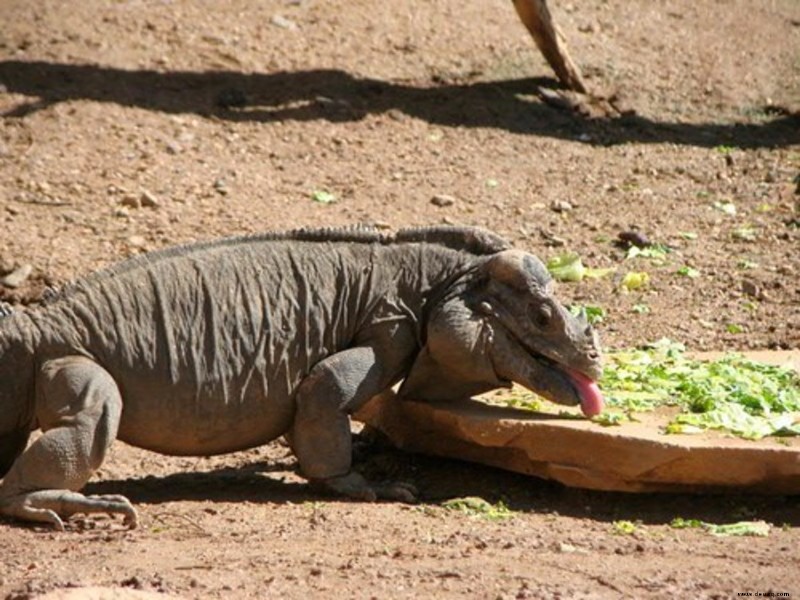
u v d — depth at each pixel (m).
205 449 18.55
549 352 18.34
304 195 30.84
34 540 16.48
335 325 18.64
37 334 17.83
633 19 40.56
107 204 29.50
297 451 18.69
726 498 18.09
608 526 17.50
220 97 34.12
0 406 17.70
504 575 15.20
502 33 38.84
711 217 31.38
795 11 42.09
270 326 18.41
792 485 17.53
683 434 17.83
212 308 18.28
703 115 36.53
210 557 15.72
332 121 33.97
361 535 16.73
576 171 33.22
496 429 18.23
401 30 38.25
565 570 15.45
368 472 19.89
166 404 18.08
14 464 17.41
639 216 31.28
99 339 17.92
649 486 17.73
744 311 27.23
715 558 16.05
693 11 41.38
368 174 32.06
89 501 17.05
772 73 38.84
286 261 18.70
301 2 38.69
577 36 39.16
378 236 19.03
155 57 35.34
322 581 14.90
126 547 16.14
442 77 36.53
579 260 28.70
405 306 18.75
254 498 18.55
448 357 18.55
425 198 31.28
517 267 18.42
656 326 26.50
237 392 18.30
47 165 30.62
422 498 18.92
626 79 37.59
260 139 32.88
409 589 14.70
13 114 32.22
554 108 35.72
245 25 37.31
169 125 32.75
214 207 29.86
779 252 29.80
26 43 35.06
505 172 32.84
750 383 19.66
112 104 33.09
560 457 17.98
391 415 19.78
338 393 18.39
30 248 27.48
